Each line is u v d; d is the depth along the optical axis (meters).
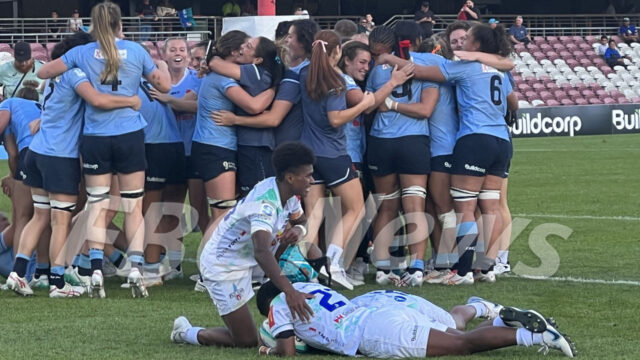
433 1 114.25
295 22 23.64
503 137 24.16
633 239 31.34
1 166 59.50
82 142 22.86
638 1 121.81
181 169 25.75
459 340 16.06
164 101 25.17
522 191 45.91
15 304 21.89
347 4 112.94
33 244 22.84
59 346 17.59
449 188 24.69
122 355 16.86
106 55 22.25
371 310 16.45
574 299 22.06
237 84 23.16
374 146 24.44
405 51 24.48
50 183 22.52
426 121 24.48
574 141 78.69
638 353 16.72
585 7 120.19
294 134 23.69
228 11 96.00
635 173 53.03
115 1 100.38
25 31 94.19
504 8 119.19
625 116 87.19
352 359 16.27
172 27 90.56
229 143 23.61
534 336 15.93
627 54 106.69
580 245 30.30
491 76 24.08
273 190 16.08
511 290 23.38
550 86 99.19
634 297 22.19
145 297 22.86
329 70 22.73
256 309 21.05
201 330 17.69
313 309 16.48
